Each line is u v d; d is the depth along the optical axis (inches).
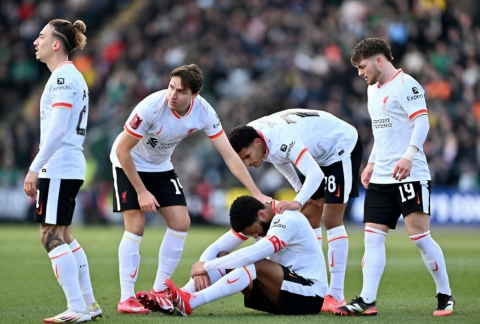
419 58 3427.7
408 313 942.4
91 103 3307.1
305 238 904.3
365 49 927.7
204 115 946.1
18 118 3304.6
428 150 3004.4
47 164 826.2
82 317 828.6
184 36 3378.4
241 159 948.0
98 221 2819.9
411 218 933.8
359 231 2605.8
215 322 822.5
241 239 939.3
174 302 866.1
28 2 3619.6
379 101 938.1
